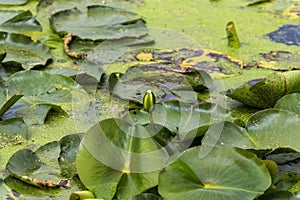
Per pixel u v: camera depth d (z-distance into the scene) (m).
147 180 2.46
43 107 2.77
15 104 2.81
